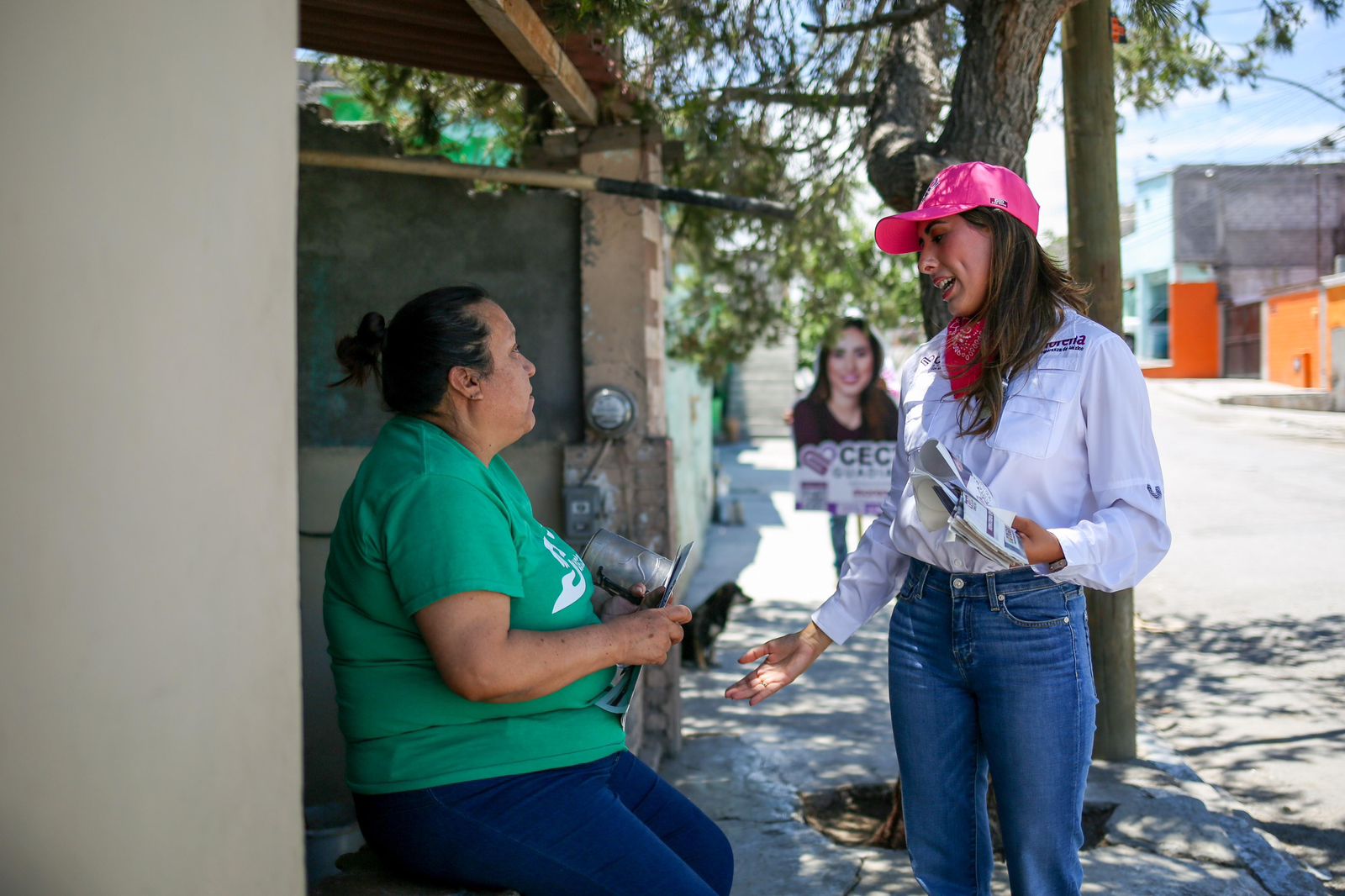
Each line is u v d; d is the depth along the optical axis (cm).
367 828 204
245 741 141
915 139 420
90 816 113
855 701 541
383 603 195
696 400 1094
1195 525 1017
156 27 121
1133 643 430
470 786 196
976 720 235
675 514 460
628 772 232
